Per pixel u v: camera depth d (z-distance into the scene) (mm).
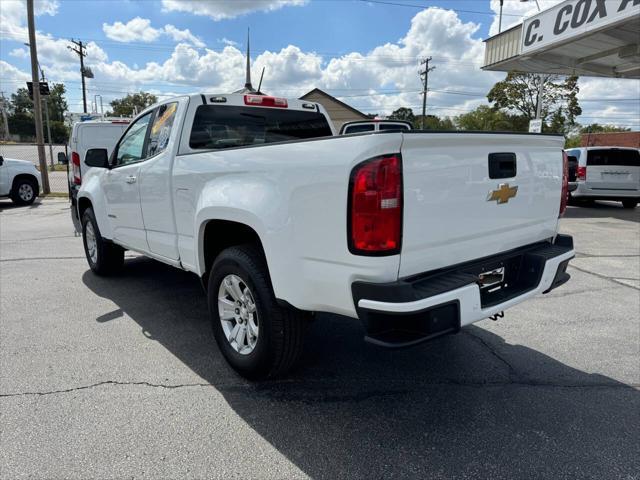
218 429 2625
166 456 2391
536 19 12047
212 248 3525
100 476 2240
